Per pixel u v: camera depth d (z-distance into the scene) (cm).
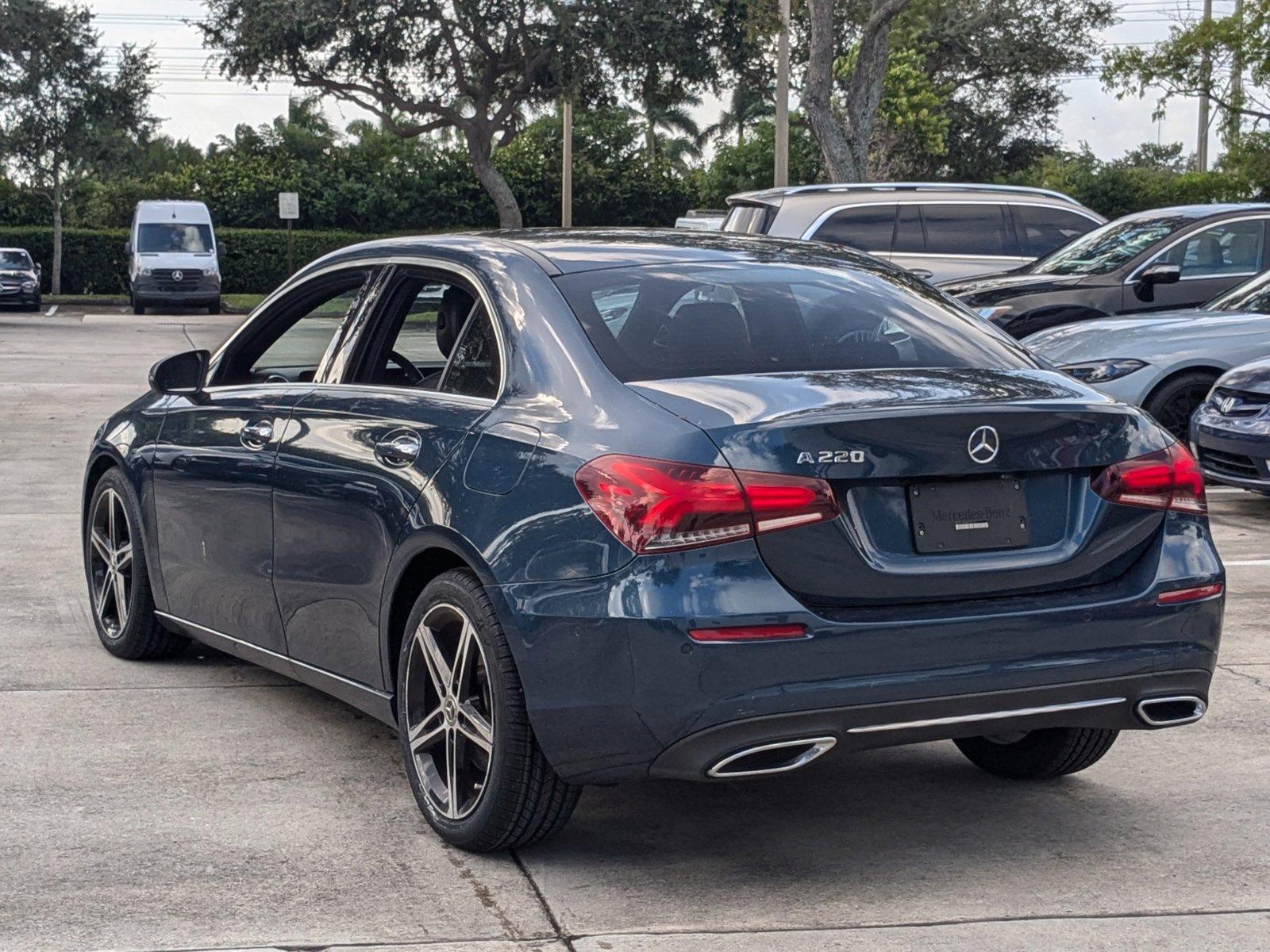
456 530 395
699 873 397
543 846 416
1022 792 466
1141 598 383
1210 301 1141
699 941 352
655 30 3841
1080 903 377
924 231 1491
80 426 1464
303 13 3747
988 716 370
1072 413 383
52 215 5231
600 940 352
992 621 366
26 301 4069
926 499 369
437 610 407
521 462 387
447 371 439
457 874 394
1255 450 910
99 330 3322
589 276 430
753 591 350
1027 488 381
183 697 562
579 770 371
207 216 4216
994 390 389
